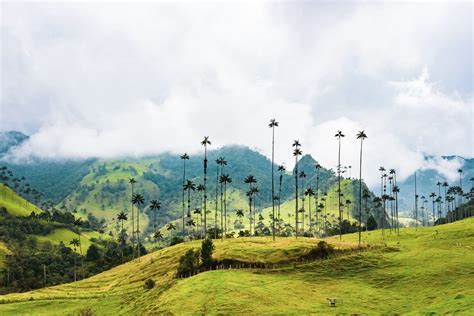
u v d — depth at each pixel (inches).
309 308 3056.1
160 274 5167.3
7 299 4820.4
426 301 3102.9
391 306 3090.6
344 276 3934.5
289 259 4392.2
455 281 3459.6
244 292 3380.9
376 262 4232.3
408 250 4820.4
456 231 6215.6
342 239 7357.3
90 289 5615.2
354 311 2974.9
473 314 2188.7
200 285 3661.4
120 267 7057.1
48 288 5994.1
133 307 3848.4
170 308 3233.3
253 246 5068.9
